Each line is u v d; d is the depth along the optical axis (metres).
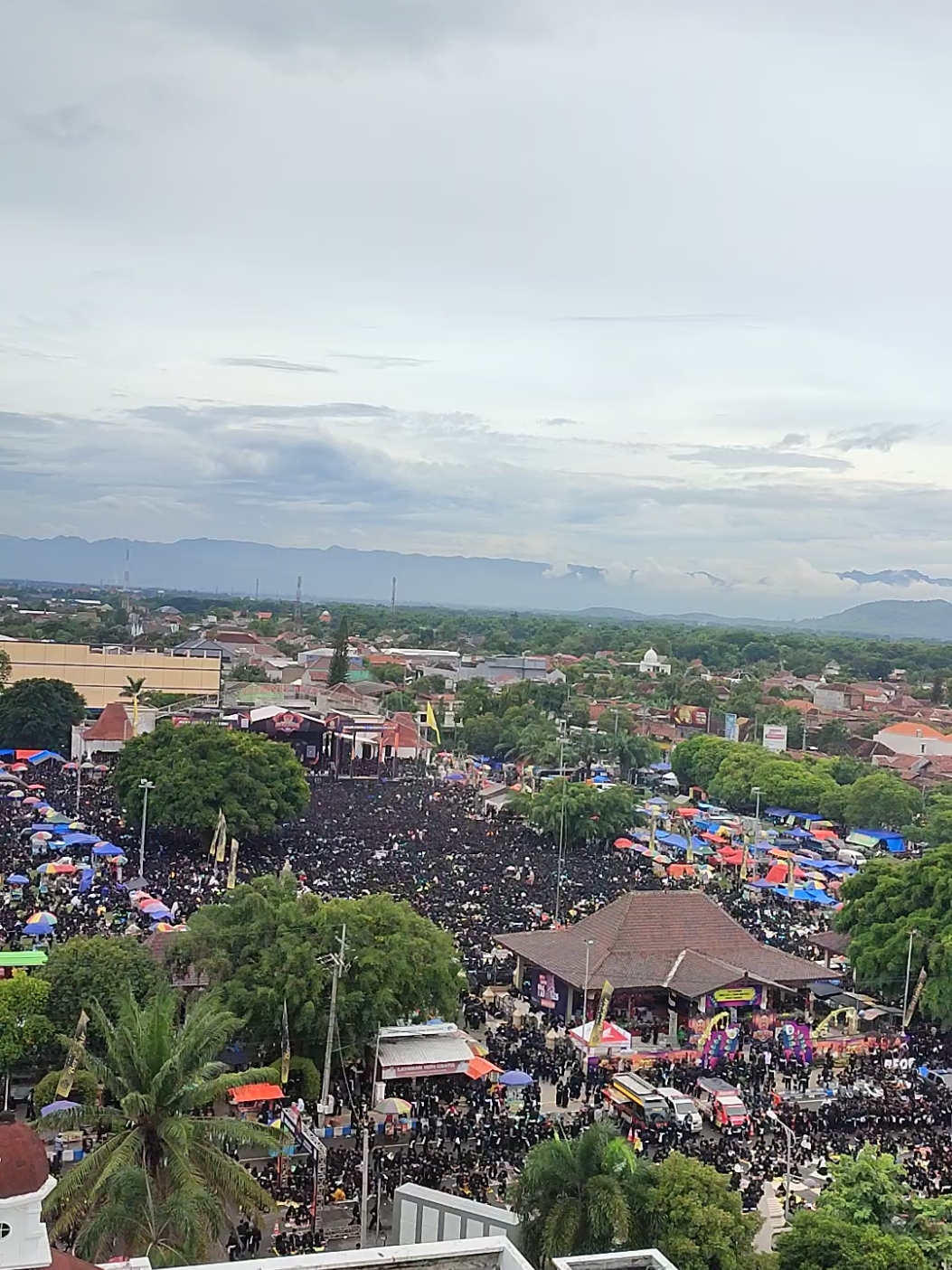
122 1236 37.56
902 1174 48.97
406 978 65.12
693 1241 42.16
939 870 84.69
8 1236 26.03
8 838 114.12
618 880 116.62
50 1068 60.56
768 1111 63.00
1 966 69.00
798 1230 43.00
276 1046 62.28
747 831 141.62
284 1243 46.28
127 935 73.19
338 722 182.62
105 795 143.62
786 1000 82.94
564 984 80.12
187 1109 41.50
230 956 65.62
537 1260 42.31
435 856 120.38
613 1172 43.81
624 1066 69.06
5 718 173.88
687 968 79.75
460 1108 62.09
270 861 112.75
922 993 80.06
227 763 119.56
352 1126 58.38
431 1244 29.31
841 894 98.38
